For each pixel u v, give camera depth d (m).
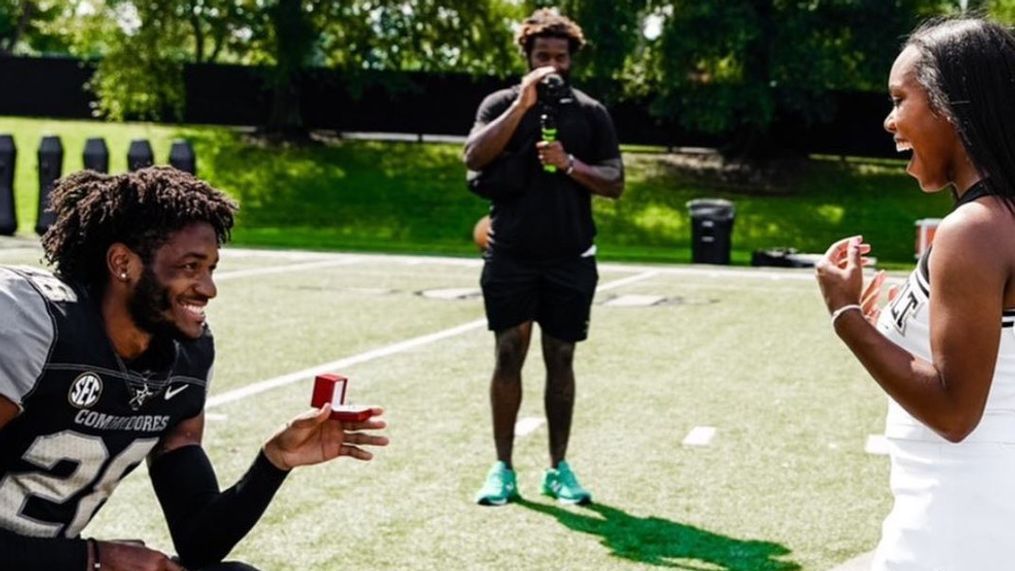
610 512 5.94
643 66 35.22
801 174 34.72
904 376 2.61
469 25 36.53
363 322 12.34
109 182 2.94
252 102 37.94
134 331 2.97
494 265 5.98
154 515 5.76
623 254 25.80
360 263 18.95
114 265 2.93
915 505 2.68
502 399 6.06
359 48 36.22
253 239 25.95
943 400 2.56
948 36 2.68
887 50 32.44
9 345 2.79
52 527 3.04
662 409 8.45
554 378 6.10
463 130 37.59
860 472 6.79
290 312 12.95
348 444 3.26
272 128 36.78
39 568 2.95
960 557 2.61
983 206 2.58
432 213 31.23
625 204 31.97
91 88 37.62
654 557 5.26
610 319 13.15
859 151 35.88
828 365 10.34
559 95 5.89
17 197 28.58
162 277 2.92
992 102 2.60
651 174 34.62
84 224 2.92
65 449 2.93
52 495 3.00
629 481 6.52
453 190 32.94
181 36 36.53
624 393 9.00
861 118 35.81
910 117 2.72
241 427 7.59
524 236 5.90
